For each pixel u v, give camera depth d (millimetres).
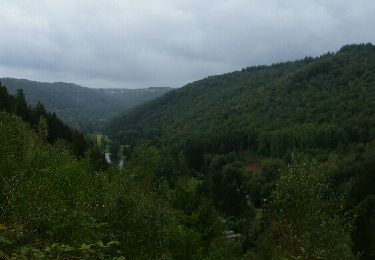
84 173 13523
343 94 140375
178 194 27062
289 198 15688
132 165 22672
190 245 21703
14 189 9195
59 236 9375
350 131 110000
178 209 25688
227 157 117562
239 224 60750
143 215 12445
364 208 51906
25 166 11758
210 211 27000
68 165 12992
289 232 15656
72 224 9648
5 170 10391
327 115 130875
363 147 95938
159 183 22812
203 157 129875
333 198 16359
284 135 118312
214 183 78062
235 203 73625
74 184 12031
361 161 79875
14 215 8797
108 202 12453
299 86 169250
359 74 157500
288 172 16516
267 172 95688
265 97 170875
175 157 85438
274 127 135875
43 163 13281
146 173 22547
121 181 18047
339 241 15344
